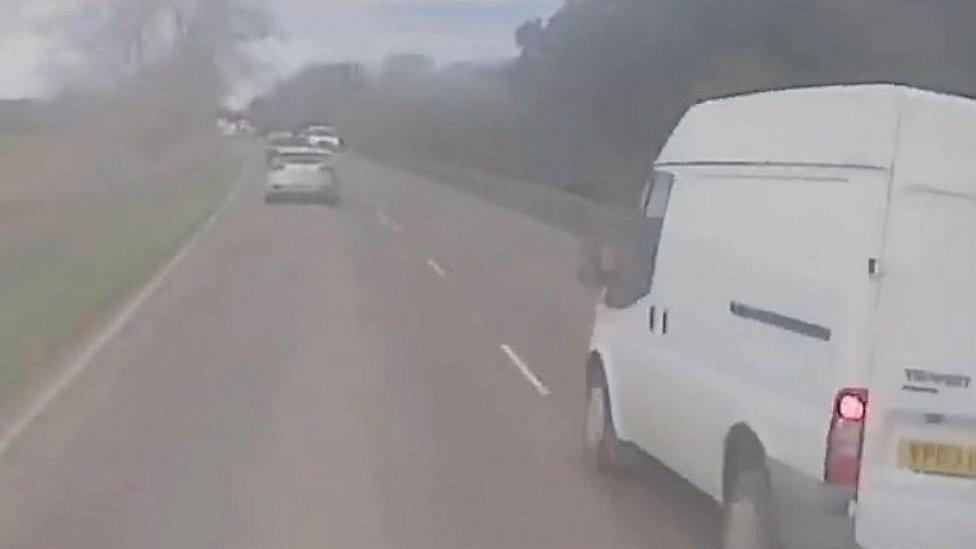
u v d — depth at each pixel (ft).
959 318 21.98
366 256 97.09
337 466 34.30
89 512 29.60
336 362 50.80
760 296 24.84
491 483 32.89
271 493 31.48
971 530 22.12
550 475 33.81
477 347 55.21
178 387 45.16
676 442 28.96
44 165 194.39
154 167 223.51
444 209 155.22
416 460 35.12
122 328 59.47
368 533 28.32
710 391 26.71
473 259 96.22
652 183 31.53
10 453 35.29
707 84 113.09
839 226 22.62
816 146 23.66
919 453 22.03
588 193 137.39
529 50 172.24
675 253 29.50
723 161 27.37
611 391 33.50
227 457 35.06
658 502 31.35
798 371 23.25
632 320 32.22
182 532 28.14
